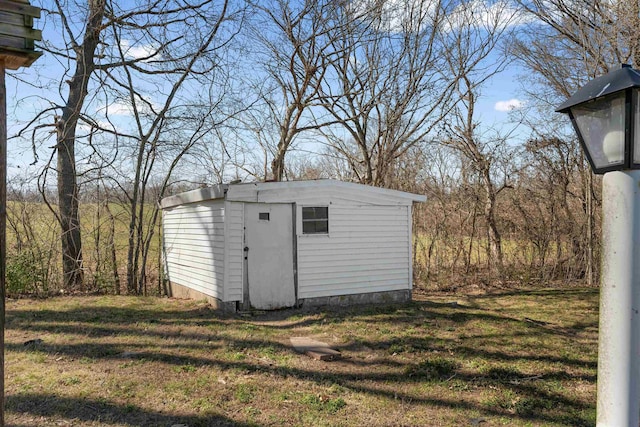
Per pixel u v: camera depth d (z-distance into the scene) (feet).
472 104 48.11
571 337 25.26
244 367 18.38
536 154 47.88
